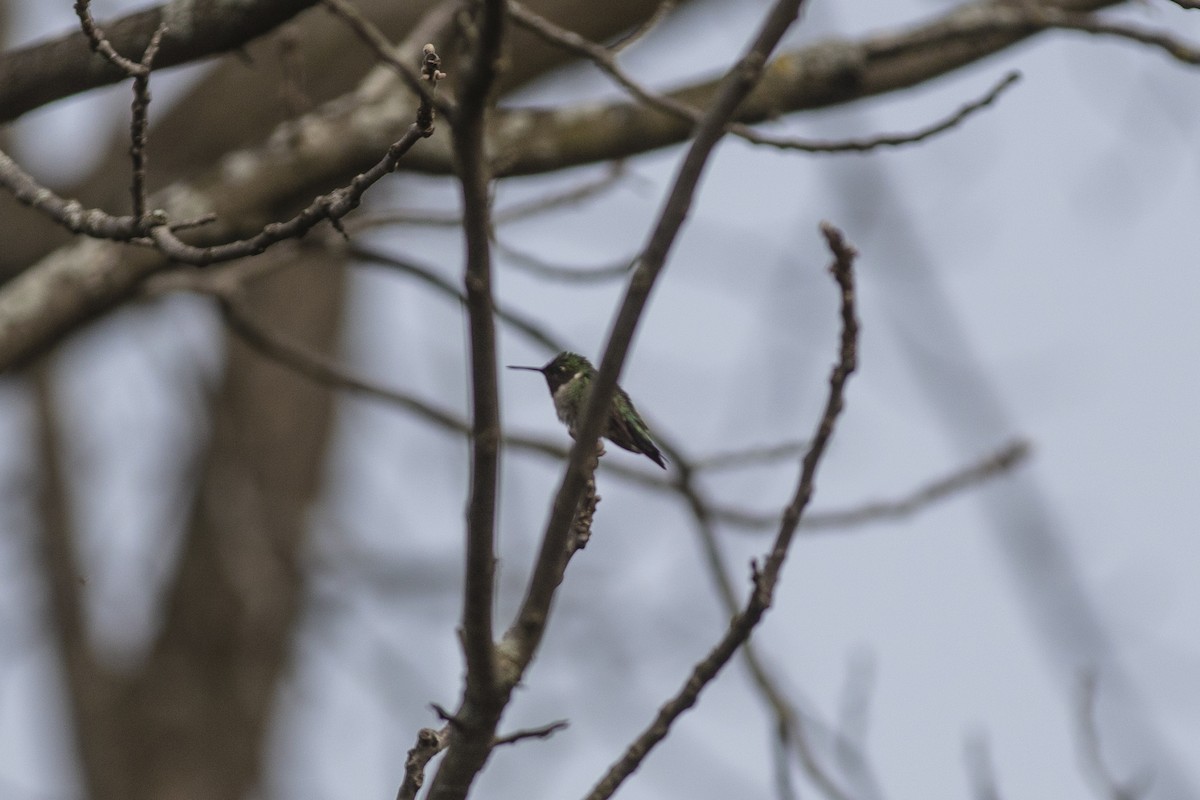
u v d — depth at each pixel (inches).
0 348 362.6
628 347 228.2
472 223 210.7
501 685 228.2
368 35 256.8
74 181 522.0
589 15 515.8
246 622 607.8
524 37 517.0
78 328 375.6
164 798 605.0
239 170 380.5
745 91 231.1
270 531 616.1
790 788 332.2
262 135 498.0
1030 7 394.6
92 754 612.1
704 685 244.7
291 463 637.9
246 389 644.7
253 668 611.5
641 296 227.5
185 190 378.9
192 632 613.3
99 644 630.5
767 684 453.7
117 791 609.3
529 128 400.5
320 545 605.9
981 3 426.9
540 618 233.1
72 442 640.4
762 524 483.2
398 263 450.6
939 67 417.1
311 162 380.8
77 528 631.8
